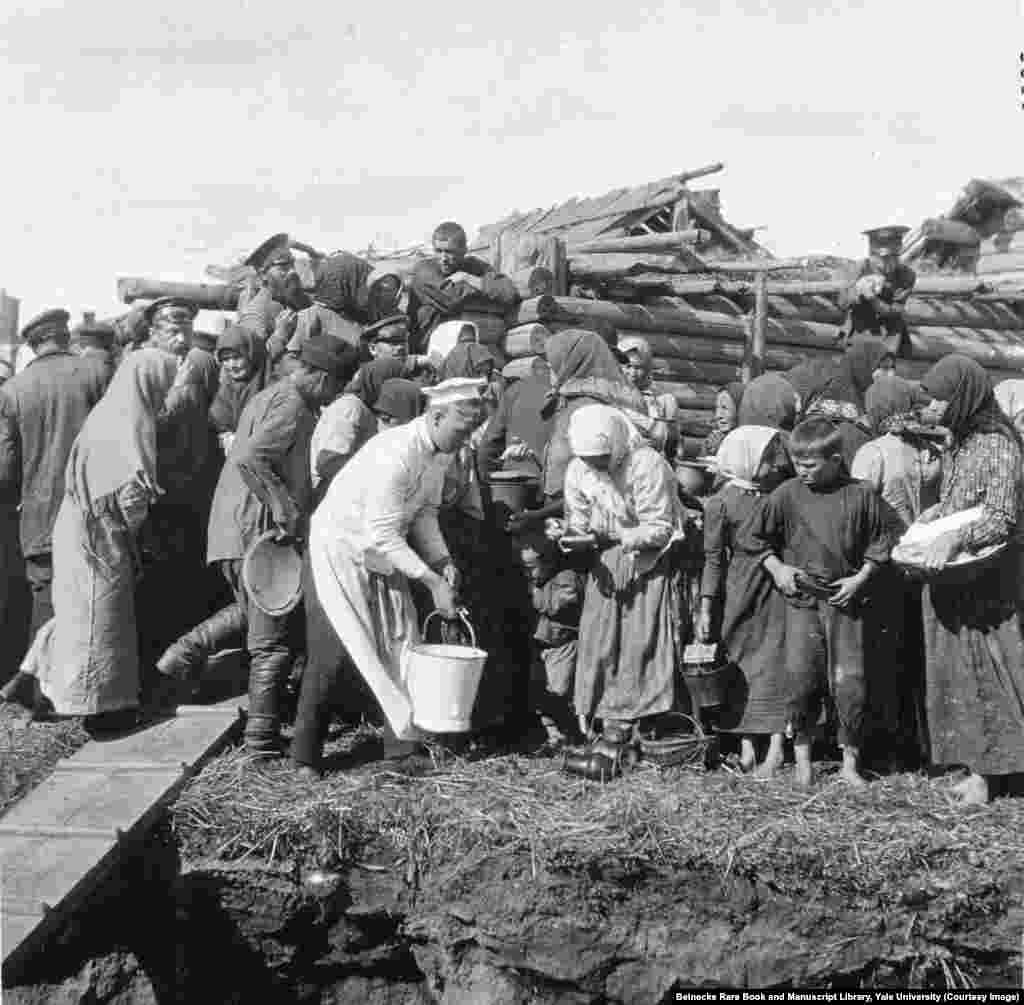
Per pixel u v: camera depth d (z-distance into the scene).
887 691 7.04
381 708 7.05
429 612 7.43
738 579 7.21
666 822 6.42
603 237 11.68
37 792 7.07
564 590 7.51
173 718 7.63
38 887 6.36
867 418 8.03
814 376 8.29
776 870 6.26
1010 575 6.75
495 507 7.66
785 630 7.18
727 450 7.26
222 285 10.70
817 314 11.63
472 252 13.54
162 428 8.16
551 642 7.61
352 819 6.69
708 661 7.25
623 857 6.29
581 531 7.16
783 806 6.60
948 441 7.08
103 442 7.50
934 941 6.23
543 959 6.32
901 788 6.90
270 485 7.28
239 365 8.36
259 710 7.33
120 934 6.76
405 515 7.00
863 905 6.23
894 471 7.60
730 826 6.38
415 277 9.81
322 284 9.27
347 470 7.03
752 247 13.00
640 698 7.06
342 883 6.68
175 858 6.75
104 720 7.62
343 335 9.11
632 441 7.12
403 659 7.08
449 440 6.95
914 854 6.25
